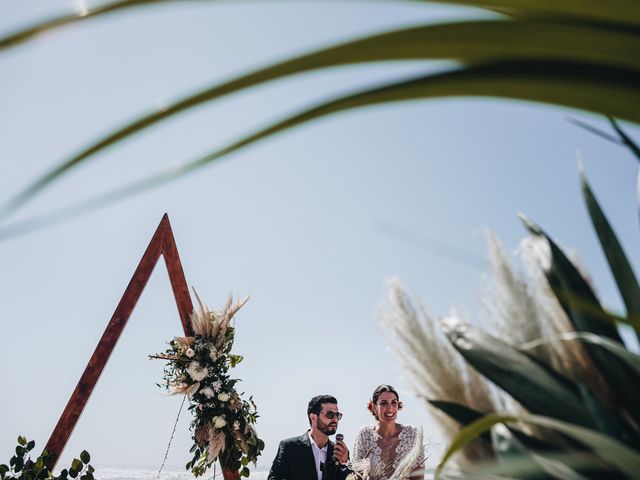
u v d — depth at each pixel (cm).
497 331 48
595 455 39
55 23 19
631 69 23
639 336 44
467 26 23
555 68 23
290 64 22
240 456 504
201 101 21
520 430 43
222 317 524
